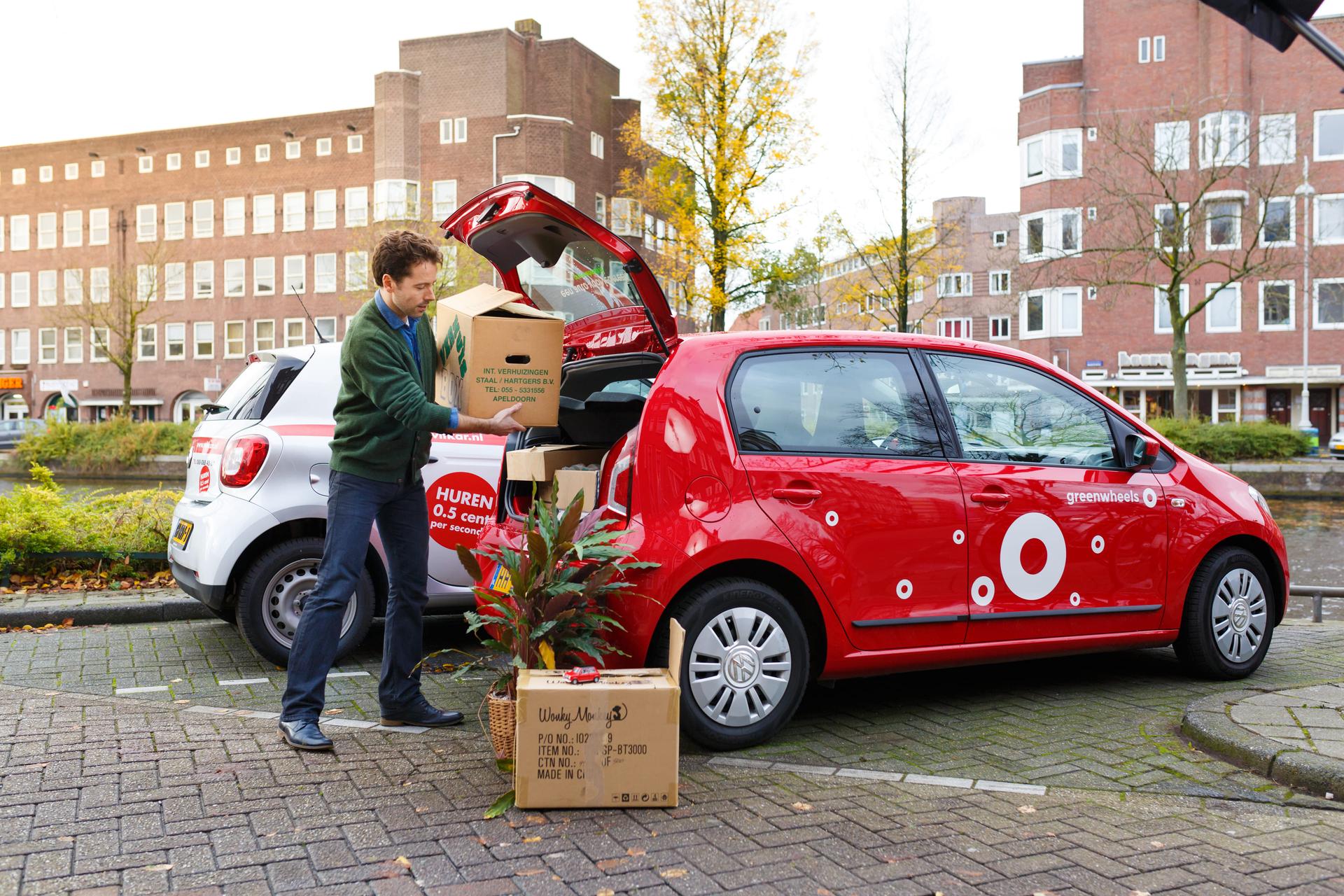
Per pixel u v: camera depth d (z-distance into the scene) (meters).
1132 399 40.00
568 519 3.58
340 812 3.23
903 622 4.21
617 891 2.69
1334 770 3.48
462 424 3.81
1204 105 37.03
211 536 5.24
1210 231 36.97
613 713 3.29
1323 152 37.06
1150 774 3.74
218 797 3.35
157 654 5.70
